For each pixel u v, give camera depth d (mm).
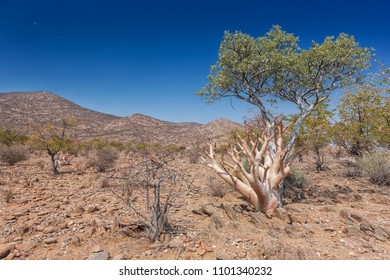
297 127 8180
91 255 4273
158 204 5152
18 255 4352
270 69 8359
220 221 5598
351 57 8156
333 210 7160
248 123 8578
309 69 8312
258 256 4422
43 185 10102
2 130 26719
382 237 5266
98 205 7285
